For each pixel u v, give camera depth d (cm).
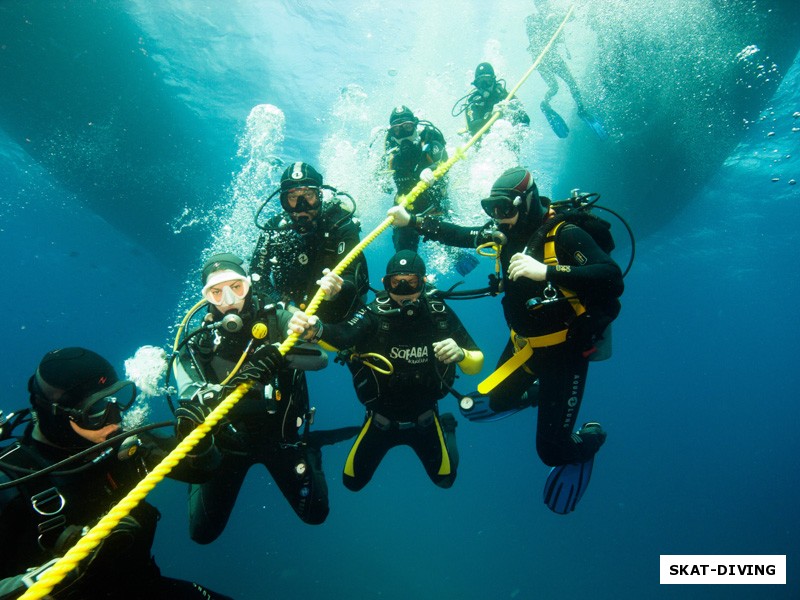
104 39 1342
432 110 1625
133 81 1446
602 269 321
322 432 491
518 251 375
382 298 441
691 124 1267
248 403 373
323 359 365
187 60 1482
